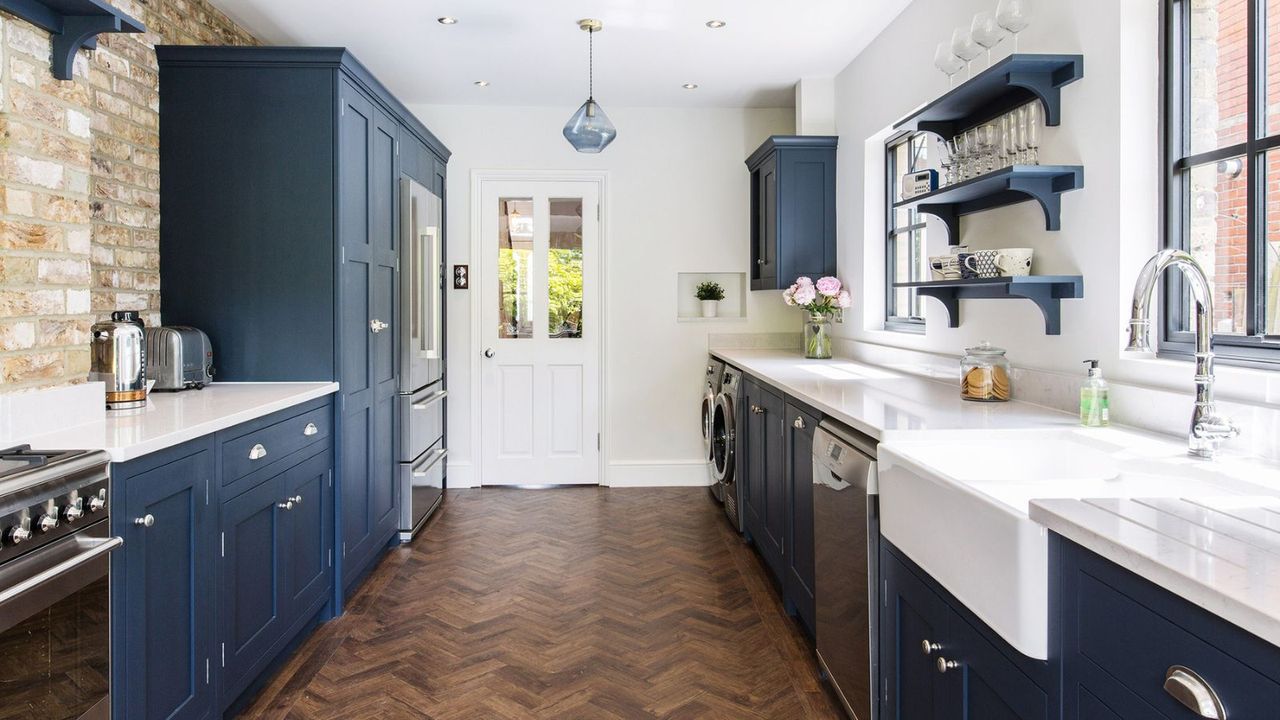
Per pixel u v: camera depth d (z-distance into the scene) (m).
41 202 1.94
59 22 1.98
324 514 2.93
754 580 3.41
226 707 2.15
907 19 3.46
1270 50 1.77
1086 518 1.14
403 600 3.19
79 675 1.52
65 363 2.02
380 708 2.31
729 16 3.58
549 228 5.21
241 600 2.24
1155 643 0.97
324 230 2.98
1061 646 1.18
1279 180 1.75
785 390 2.95
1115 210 2.10
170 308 2.98
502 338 5.22
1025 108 2.35
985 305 2.83
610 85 4.67
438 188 4.75
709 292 5.24
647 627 2.91
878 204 4.05
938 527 1.53
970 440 1.91
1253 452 1.62
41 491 1.42
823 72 4.45
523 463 5.26
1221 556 0.96
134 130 2.81
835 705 2.32
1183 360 1.97
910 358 3.42
